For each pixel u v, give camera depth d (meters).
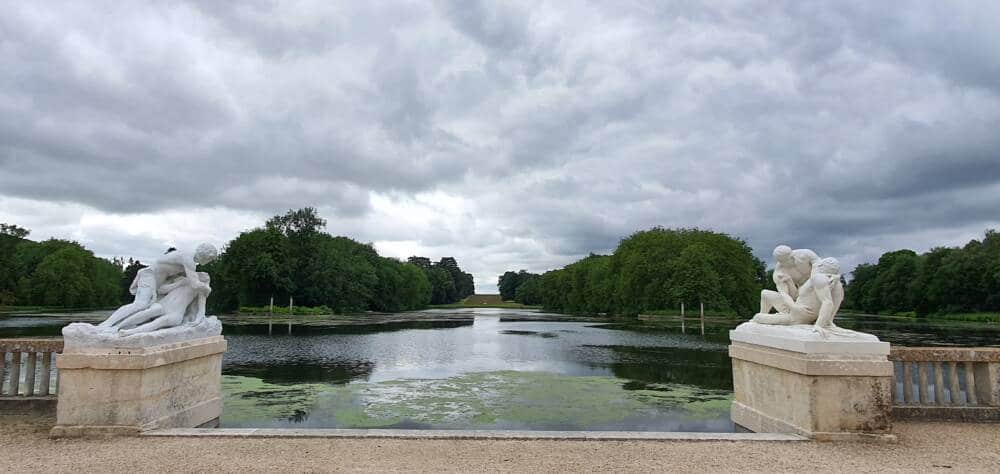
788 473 7.36
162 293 10.58
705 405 14.59
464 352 28.89
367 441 8.60
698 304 72.50
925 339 37.22
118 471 7.23
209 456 7.82
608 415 13.38
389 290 109.31
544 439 8.81
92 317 57.19
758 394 10.56
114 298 108.56
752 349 10.62
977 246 86.69
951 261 83.50
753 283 74.81
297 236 85.31
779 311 10.73
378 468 7.34
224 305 79.88
